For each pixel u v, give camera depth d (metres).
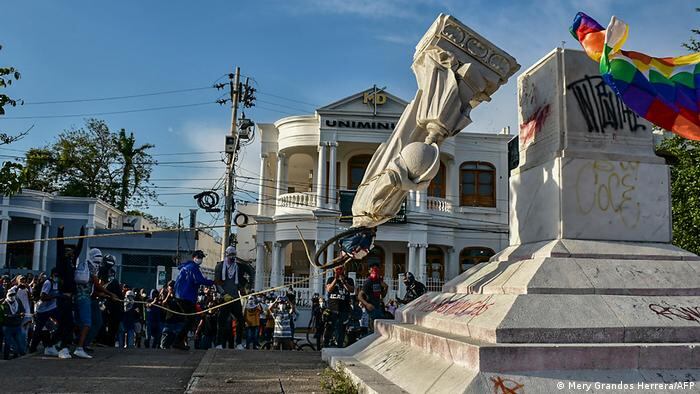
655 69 6.13
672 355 4.73
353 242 7.75
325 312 14.42
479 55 7.06
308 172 37.88
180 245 37.00
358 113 33.09
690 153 15.82
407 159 6.93
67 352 8.70
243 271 12.64
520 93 7.41
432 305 6.78
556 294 5.30
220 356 8.74
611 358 4.65
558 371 4.55
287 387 6.20
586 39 6.27
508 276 5.90
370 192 7.46
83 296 8.96
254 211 52.03
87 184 50.44
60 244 8.91
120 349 10.23
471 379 4.41
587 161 6.34
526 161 7.09
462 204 35.38
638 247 6.14
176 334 10.39
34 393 6.00
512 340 4.76
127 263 36.81
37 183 47.88
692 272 5.82
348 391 5.72
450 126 6.99
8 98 8.83
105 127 51.62
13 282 14.86
